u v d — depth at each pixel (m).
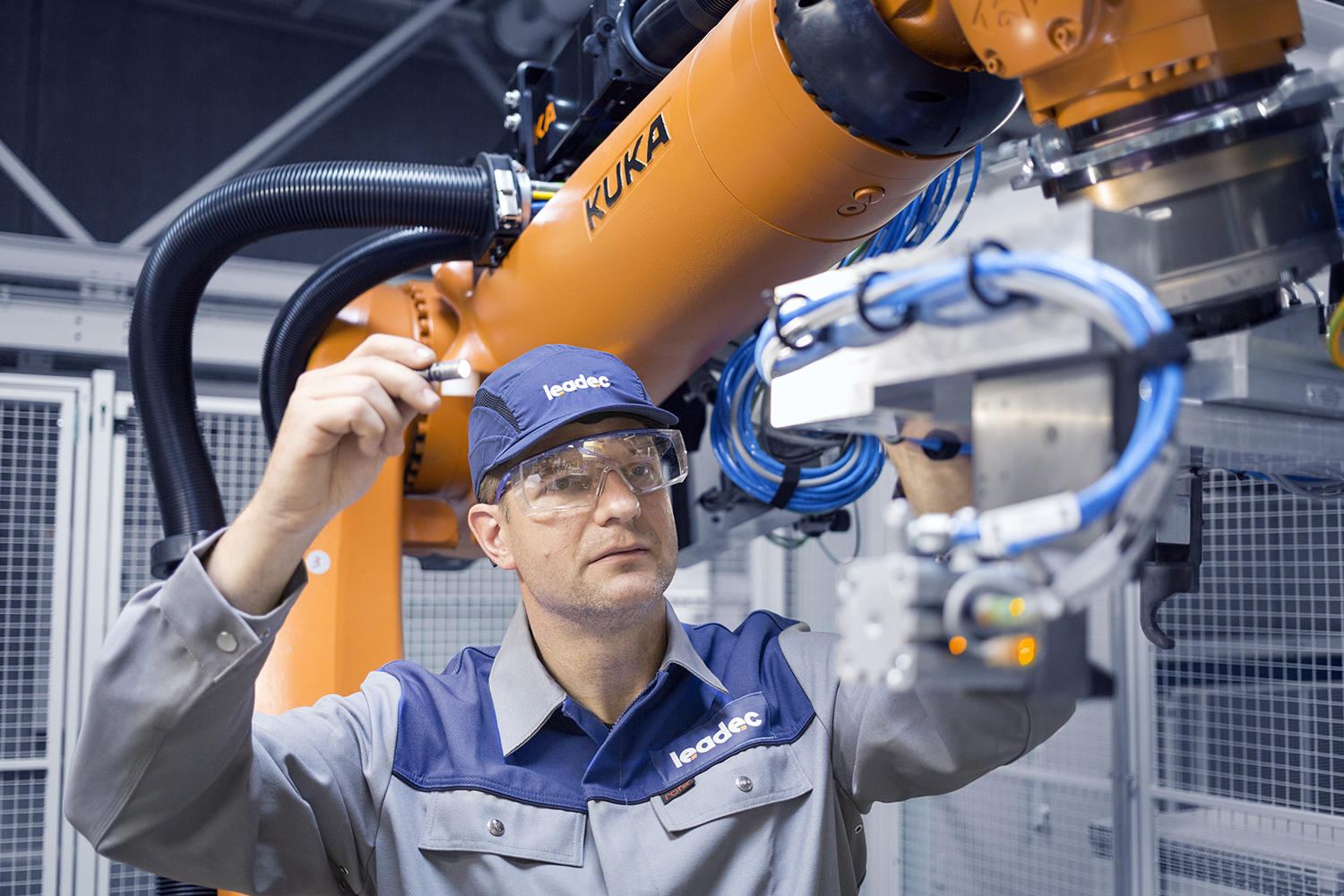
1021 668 0.54
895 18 0.96
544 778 1.26
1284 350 0.69
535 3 3.99
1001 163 2.42
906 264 0.59
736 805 1.22
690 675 1.33
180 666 0.95
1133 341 0.47
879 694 1.23
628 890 1.16
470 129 4.41
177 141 3.93
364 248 1.81
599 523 1.18
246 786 1.06
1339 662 2.11
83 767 0.99
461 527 2.12
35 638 3.30
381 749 1.25
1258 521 2.30
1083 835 2.96
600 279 1.44
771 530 2.26
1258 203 0.71
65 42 3.79
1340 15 1.71
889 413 0.67
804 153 1.11
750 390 1.77
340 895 1.25
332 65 4.21
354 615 1.74
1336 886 2.20
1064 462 0.54
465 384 1.40
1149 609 0.98
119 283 3.60
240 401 3.43
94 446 3.39
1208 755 2.50
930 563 0.53
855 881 1.41
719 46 1.17
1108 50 0.71
